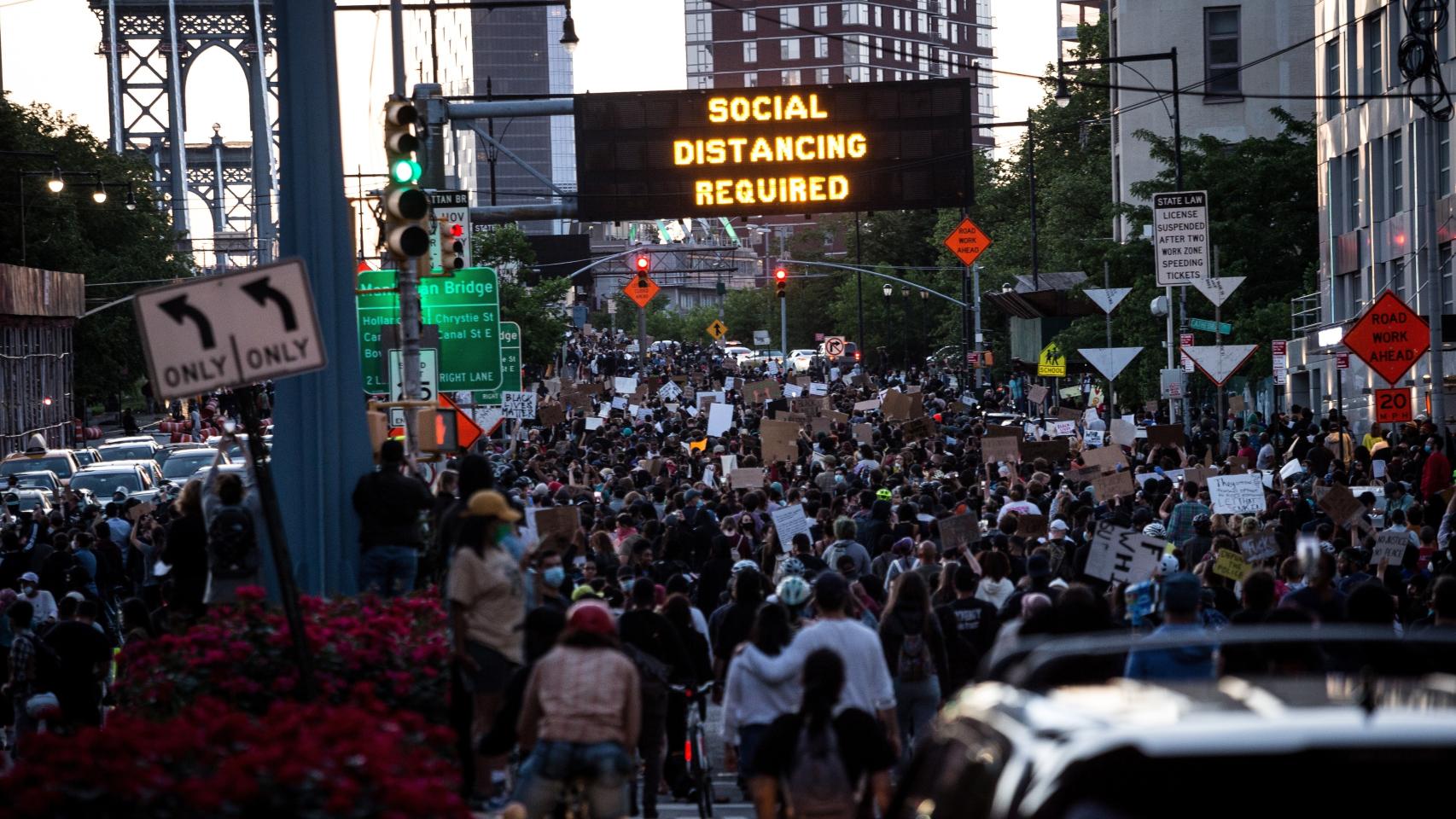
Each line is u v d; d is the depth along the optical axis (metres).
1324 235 114.56
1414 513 42.19
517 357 79.00
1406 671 12.12
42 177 171.75
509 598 23.30
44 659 36.72
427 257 48.38
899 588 28.77
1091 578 37.94
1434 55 63.84
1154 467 65.50
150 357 20.39
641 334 158.12
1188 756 8.47
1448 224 91.50
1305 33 159.50
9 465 101.69
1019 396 163.12
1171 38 160.75
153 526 60.00
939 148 71.69
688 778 32.31
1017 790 8.84
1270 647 13.23
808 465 74.56
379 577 28.72
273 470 31.91
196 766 14.55
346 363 32.44
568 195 71.38
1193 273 79.69
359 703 19.02
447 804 14.59
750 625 30.69
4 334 147.38
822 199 71.56
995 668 12.98
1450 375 88.62
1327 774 8.50
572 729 20.03
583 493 63.97
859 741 19.95
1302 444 73.81
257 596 23.05
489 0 67.31
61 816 13.66
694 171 71.31
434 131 61.38
